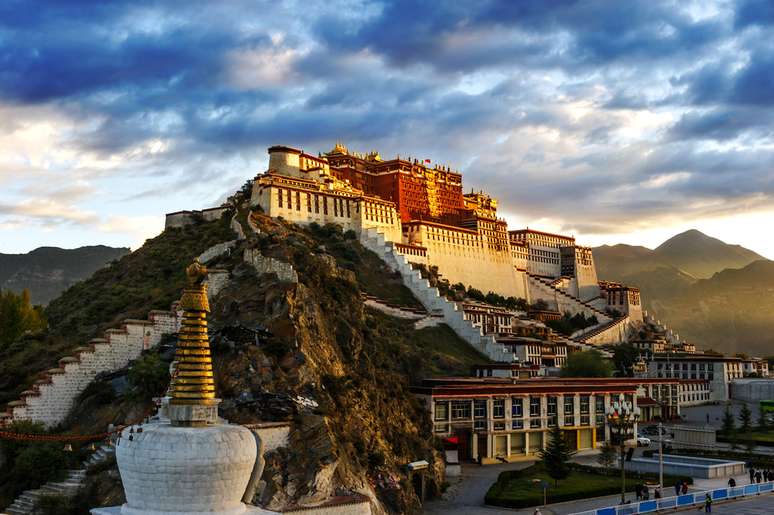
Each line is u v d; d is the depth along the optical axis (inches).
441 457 4921.3
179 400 2043.6
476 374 7194.9
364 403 4446.4
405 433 4692.4
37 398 4185.5
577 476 5118.1
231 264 5738.2
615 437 5251.0
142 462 1889.8
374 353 5354.3
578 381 6673.2
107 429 4005.9
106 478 3516.2
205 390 2065.7
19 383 4495.6
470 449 5570.9
